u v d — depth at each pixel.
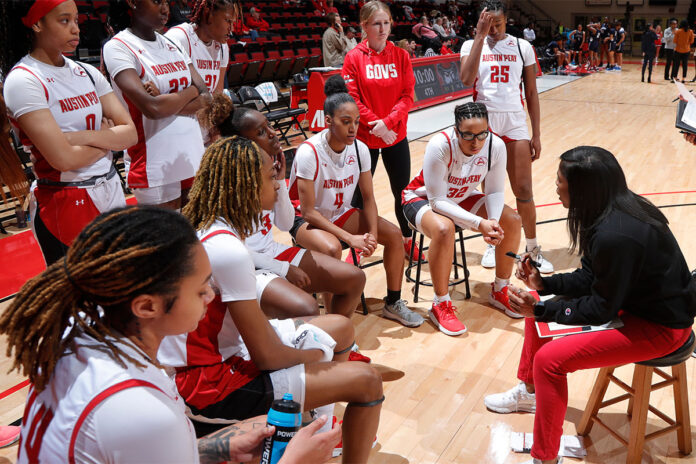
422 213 3.39
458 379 2.91
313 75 7.53
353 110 3.01
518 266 2.35
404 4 19.62
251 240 2.74
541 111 10.93
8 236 4.89
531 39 19.38
